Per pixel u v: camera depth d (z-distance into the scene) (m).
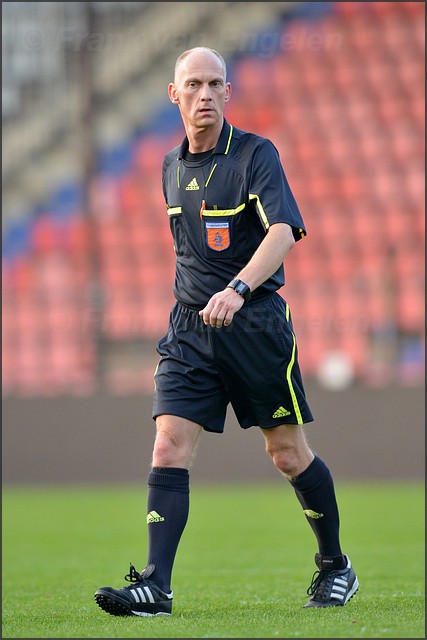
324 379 48.44
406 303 53.59
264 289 14.21
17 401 49.09
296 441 14.66
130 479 48.59
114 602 13.24
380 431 47.12
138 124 62.31
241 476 48.75
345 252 56.34
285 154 61.09
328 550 15.07
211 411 14.38
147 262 57.06
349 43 64.88
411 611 14.03
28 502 42.91
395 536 29.58
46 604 16.38
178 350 14.42
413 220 57.47
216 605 15.45
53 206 59.91
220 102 14.18
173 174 14.67
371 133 61.09
